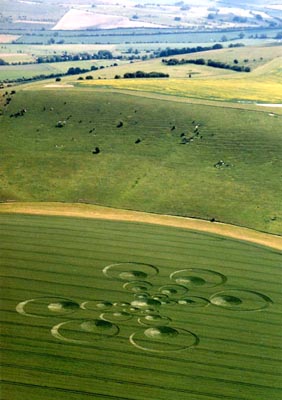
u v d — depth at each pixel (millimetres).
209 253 97938
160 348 72938
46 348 72188
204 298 85000
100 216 112438
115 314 80188
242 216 113188
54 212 113750
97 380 66562
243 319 80062
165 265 93562
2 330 75438
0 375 66625
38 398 63188
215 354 72125
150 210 116375
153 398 64000
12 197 122188
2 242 98688
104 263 93375
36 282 87188
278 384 67188
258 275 91562
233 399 64438
